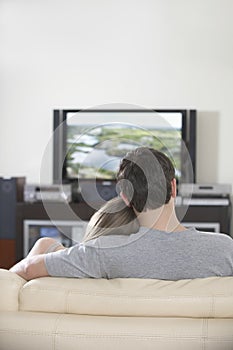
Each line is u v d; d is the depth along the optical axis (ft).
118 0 18.97
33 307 5.28
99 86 19.10
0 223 18.40
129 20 18.94
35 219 18.02
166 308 5.19
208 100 18.72
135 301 5.21
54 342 5.03
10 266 18.38
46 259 5.49
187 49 18.76
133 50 18.94
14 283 5.34
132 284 5.30
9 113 19.38
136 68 18.94
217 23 18.63
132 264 5.42
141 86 18.93
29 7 19.25
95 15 19.07
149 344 4.96
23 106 19.30
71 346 5.01
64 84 19.21
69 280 5.38
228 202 17.57
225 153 18.72
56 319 5.13
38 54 19.27
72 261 5.43
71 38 19.16
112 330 5.01
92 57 19.11
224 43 18.63
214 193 17.78
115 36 19.02
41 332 5.05
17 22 19.30
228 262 5.54
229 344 4.94
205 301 5.19
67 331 5.03
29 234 18.10
